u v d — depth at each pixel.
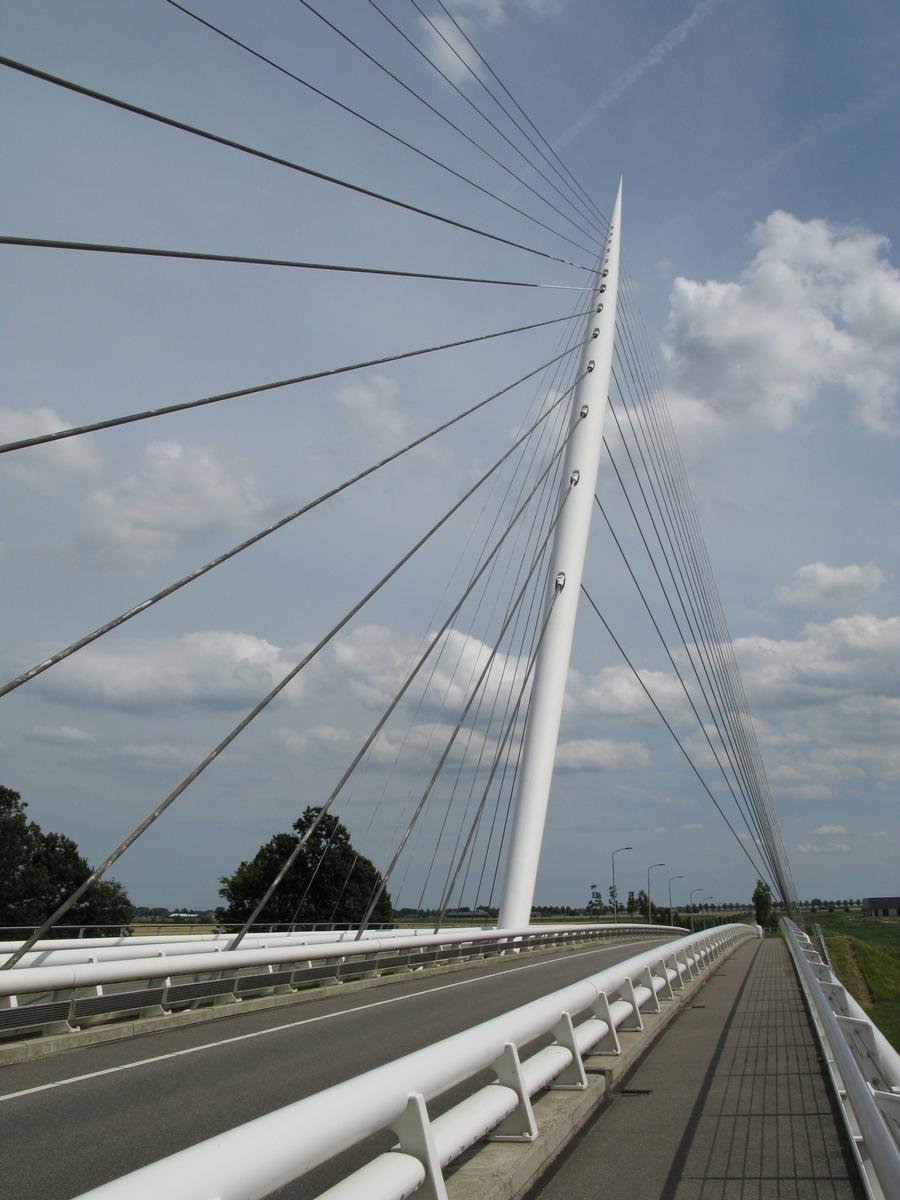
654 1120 7.21
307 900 58.69
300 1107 3.60
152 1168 2.85
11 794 52.31
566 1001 7.65
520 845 31.38
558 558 33.91
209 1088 8.76
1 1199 5.51
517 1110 5.92
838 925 102.44
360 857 60.16
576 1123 6.82
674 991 15.37
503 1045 5.86
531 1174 5.53
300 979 17.84
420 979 21.98
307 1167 3.53
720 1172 5.83
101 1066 10.28
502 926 30.77
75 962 16.84
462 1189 4.73
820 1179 5.67
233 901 59.19
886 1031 28.70
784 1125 7.04
